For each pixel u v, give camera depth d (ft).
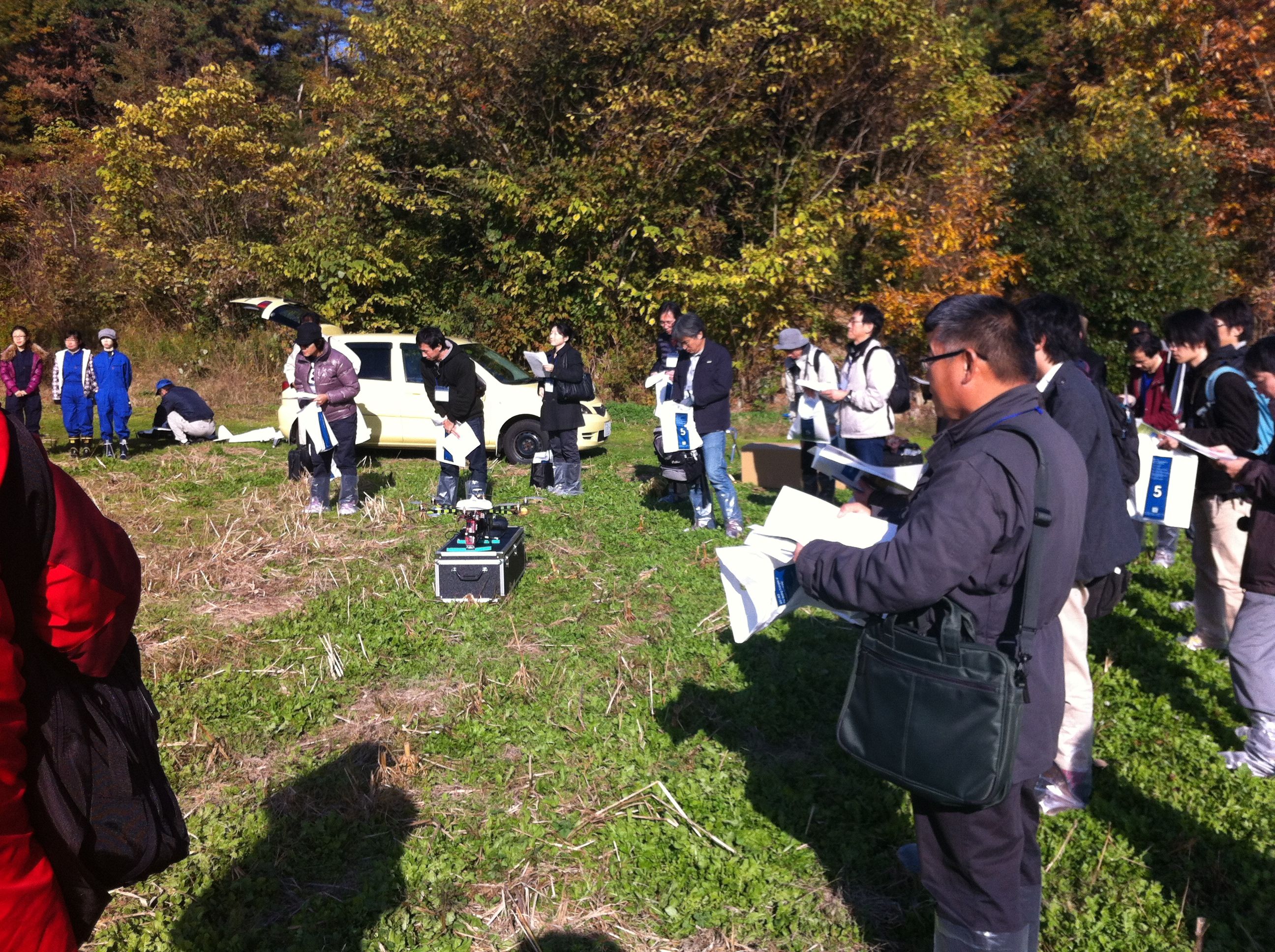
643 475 34.47
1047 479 7.29
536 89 55.83
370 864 10.99
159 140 67.87
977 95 60.75
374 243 58.49
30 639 5.34
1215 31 61.98
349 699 15.39
